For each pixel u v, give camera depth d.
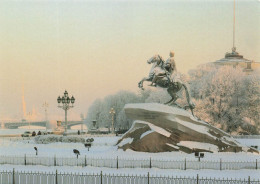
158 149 40.94
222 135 42.41
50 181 27.03
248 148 42.28
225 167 33.78
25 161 35.62
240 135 81.62
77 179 27.20
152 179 26.38
